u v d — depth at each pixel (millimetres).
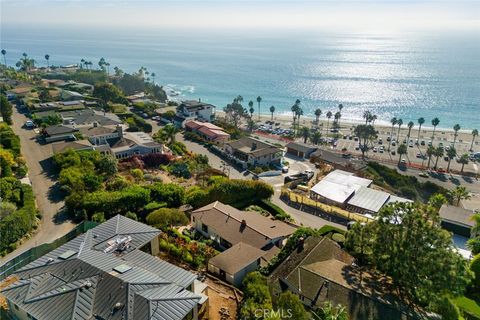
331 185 94625
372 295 43344
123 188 73875
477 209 97812
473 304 48875
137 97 186750
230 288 46875
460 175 129875
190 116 155500
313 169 114688
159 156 100562
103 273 37906
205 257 54406
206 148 124938
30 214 61344
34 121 121062
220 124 153000
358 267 51406
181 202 73750
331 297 44094
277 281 49281
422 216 44125
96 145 103562
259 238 59062
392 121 178125
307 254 53250
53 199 71500
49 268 40125
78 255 41812
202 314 39719
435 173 131000
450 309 40062
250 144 118062
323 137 172000
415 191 108812
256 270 52688
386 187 105125
